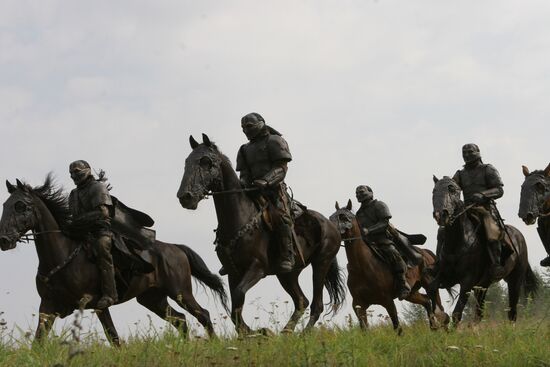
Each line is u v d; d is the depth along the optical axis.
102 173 16.08
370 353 13.30
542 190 18.27
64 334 13.02
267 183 15.48
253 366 12.34
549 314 15.24
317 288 17.20
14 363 12.28
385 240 19.94
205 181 14.88
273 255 15.80
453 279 17.80
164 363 12.47
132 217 16.50
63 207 15.66
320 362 12.47
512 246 18.28
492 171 17.91
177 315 17.23
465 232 17.50
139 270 16.22
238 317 14.78
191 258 17.61
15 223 15.12
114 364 12.23
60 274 15.46
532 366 12.71
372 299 20.00
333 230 17.42
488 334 14.41
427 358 13.21
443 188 17.20
